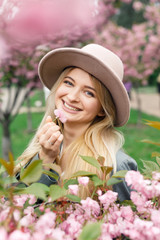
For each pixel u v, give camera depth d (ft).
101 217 2.49
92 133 4.54
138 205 2.50
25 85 14.17
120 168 4.20
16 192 2.22
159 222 2.22
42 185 2.35
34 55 10.93
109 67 4.03
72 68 4.43
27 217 2.23
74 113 4.31
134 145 21.48
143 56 28.22
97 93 4.29
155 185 2.38
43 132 3.90
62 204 2.55
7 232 1.80
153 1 27.63
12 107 14.46
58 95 4.42
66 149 4.62
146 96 64.49
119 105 4.51
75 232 2.16
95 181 2.68
